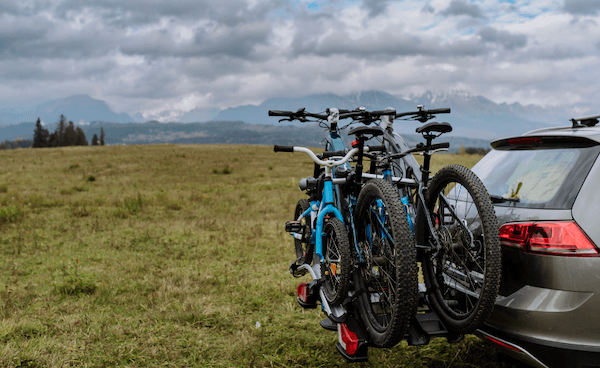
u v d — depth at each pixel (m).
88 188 19.70
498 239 2.34
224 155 41.97
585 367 2.42
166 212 12.39
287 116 3.67
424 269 2.95
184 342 4.02
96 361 3.61
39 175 26.20
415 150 3.14
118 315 4.69
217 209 12.82
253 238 8.70
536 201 2.77
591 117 3.16
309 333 4.23
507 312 2.65
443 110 3.72
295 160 37.62
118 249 7.94
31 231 9.45
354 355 2.92
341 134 3.88
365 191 2.84
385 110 3.64
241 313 4.74
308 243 3.94
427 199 2.91
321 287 3.52
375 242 2.86
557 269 2.48
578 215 2.52
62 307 4.95
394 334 2.46
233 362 3.66
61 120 153.38
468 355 3.63
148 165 32.94
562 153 2.92
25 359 3.52
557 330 2.47
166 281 5.88
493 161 3.52
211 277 6.10
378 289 2.91
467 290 2.67
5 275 6.30
